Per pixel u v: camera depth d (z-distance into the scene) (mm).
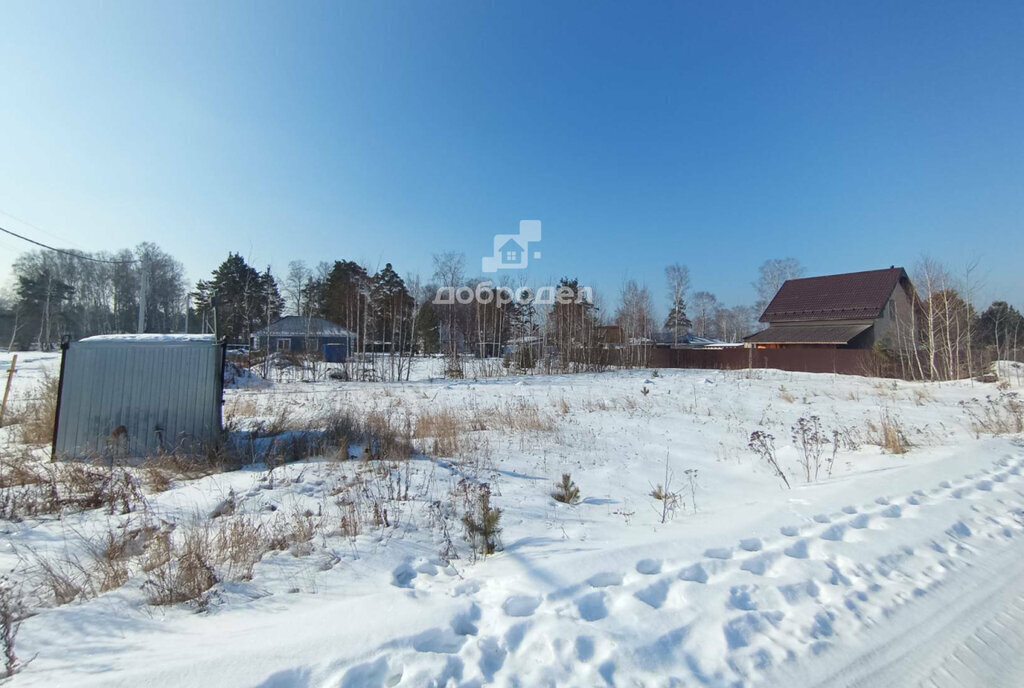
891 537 4234
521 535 4645
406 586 3664
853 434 10242
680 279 60219
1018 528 4641
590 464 7793
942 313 26656
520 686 2334
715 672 2479
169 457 6891
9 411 11609
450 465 7082
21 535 4664
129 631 3070
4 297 54875
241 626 3027
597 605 3031
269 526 4695
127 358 7406
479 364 31203
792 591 3285
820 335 34062
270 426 9367
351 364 27719
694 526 4684
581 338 31094
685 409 14055
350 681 2326
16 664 2637
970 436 9883
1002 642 2906
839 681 2500
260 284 49469
